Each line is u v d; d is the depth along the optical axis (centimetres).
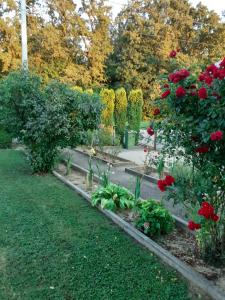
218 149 275
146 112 1861
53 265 312
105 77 2673
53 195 559
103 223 430
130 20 2811
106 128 1177
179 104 285
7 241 364
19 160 923
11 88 686
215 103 263
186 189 304
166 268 312
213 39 2917
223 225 312
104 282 284
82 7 2544
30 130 687
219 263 316
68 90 717
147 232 379
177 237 384
